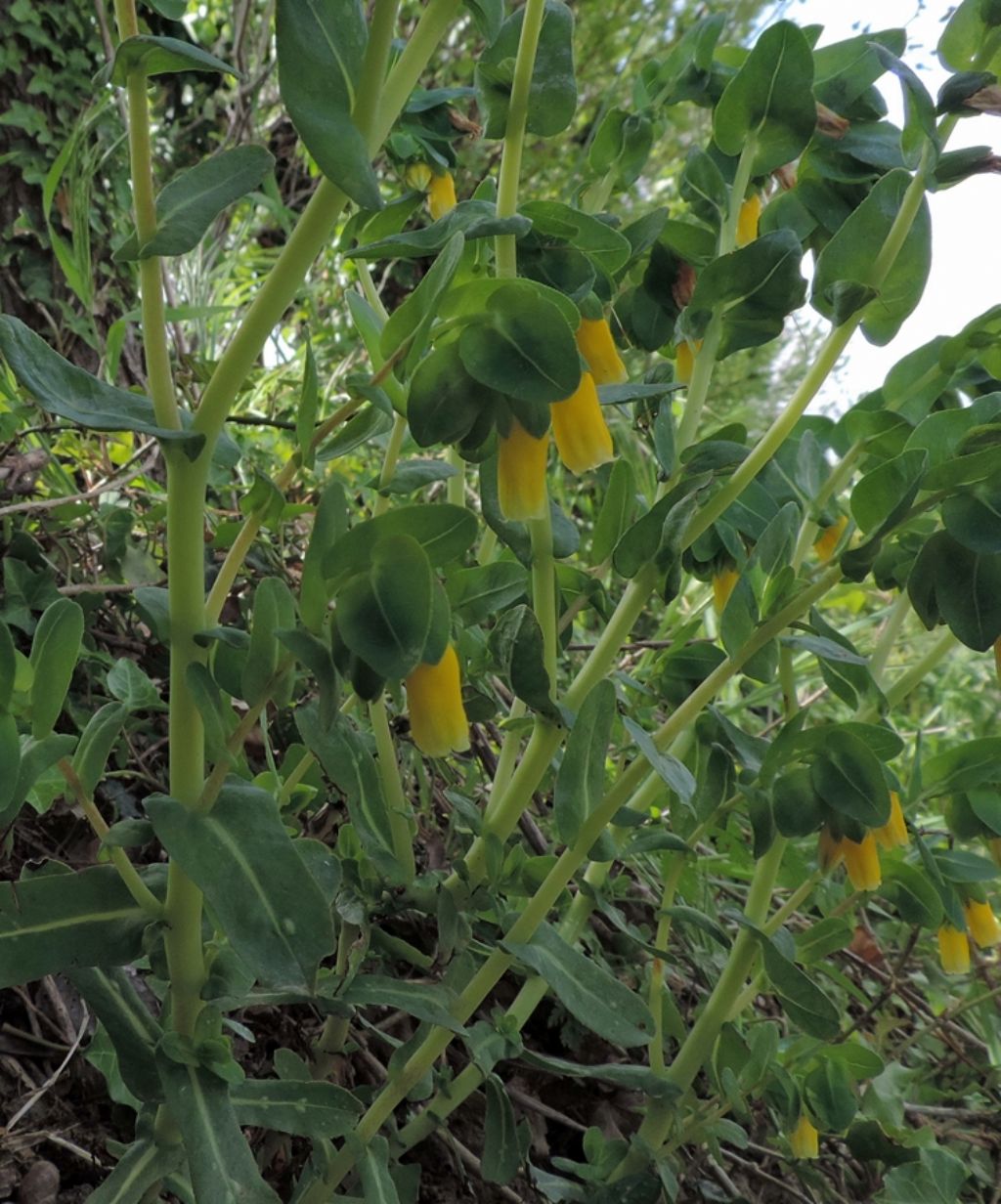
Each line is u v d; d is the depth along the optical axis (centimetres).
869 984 35
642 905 32
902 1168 25
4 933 14
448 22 13
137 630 32
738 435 22
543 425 16
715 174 22
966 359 21
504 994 29
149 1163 16
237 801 14
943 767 25
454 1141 23
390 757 21
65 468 37
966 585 18
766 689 43
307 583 13
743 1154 29
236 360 13
